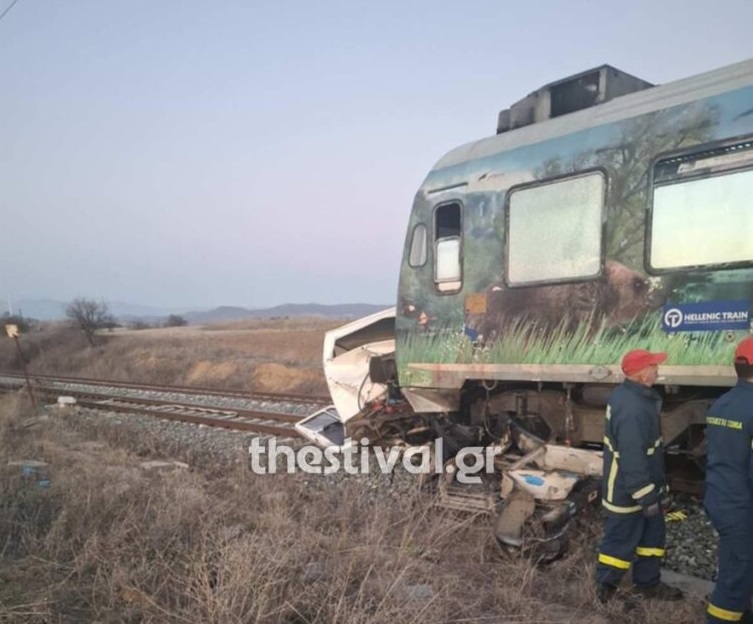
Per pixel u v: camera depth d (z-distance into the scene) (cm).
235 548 446
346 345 974
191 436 1158
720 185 498
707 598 439
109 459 891
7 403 1537
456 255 696
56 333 4691
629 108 568
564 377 590
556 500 543
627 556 436
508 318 639
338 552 498
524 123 699
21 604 412
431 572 485
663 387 567
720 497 376
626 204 552
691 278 508
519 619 410
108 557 485
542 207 614
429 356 722
